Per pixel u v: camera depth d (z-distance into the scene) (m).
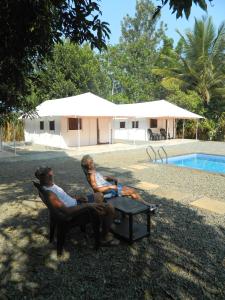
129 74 47.28
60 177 10.29
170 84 32.66
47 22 3.98
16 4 3.65
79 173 11.09
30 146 22.75
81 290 3.50
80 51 34.59
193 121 31.77
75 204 4.63
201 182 9.55
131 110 27.50
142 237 4.91
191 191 8.31
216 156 17.25
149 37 51.50
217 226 5.57
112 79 46.78
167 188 8.66
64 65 33.66
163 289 3.52
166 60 41.47
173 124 31.23
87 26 4.34
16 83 5.36
